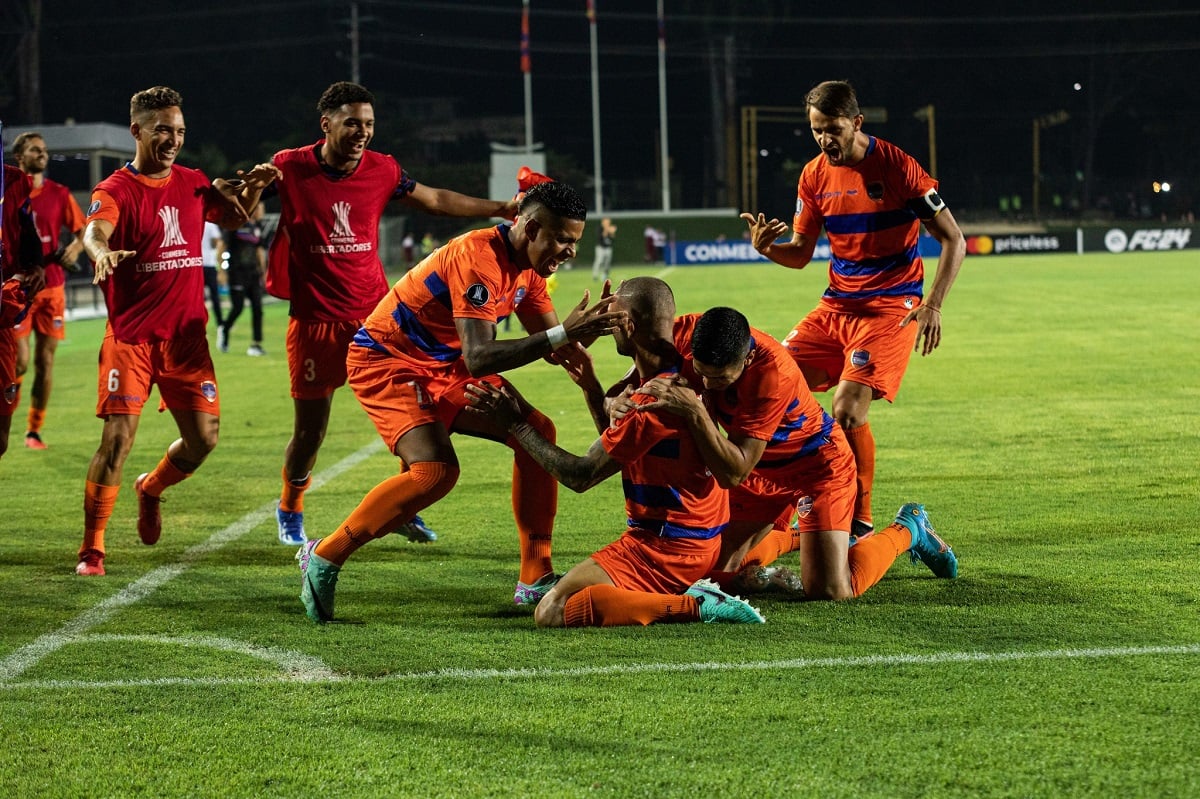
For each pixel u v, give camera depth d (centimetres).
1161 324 1886
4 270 689
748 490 545
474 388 491
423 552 649
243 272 1791
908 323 682
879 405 1154
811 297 2700
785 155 7088
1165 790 333
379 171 663
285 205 653
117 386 614
